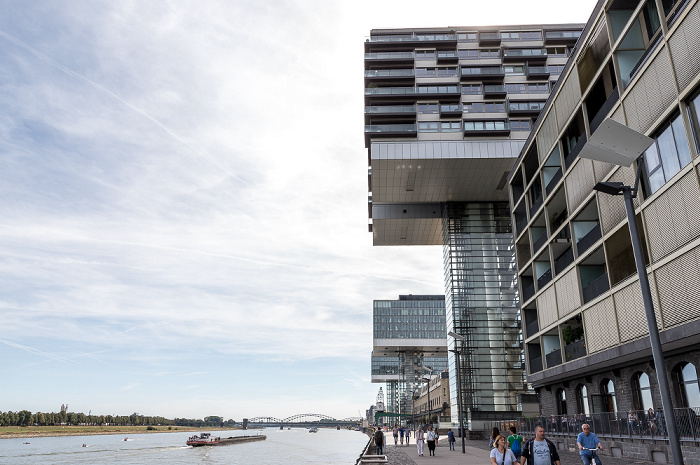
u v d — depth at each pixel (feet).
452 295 204.95
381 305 497.87
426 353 525.34
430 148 187.93
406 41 205.36
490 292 204.54
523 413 187.32
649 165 67.46
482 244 212.84
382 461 94.22
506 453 37.40
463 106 193.16
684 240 58.90
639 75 67.31
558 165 109.81
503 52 197.88
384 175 198.39
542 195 111.96
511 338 197.57
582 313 88.99
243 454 301.43
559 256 116.06
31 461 268.00
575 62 90.43
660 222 63.72
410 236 250.98
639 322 68.80
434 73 200.54
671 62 60.18
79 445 458.09
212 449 374.84
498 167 192.54
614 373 82.84
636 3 75.82
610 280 77.41
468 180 202.18
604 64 79.30
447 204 220.23
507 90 192.95
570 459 82.79
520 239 131.95
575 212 91.20
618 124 32.76
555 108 101.45
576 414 96.43
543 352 110.93
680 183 59.31
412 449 145.07
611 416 79.77
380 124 193.57
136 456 303.07
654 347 30.83
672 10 61.11
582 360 87.92
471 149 187.21
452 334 125.29
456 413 192.95
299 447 369.30
